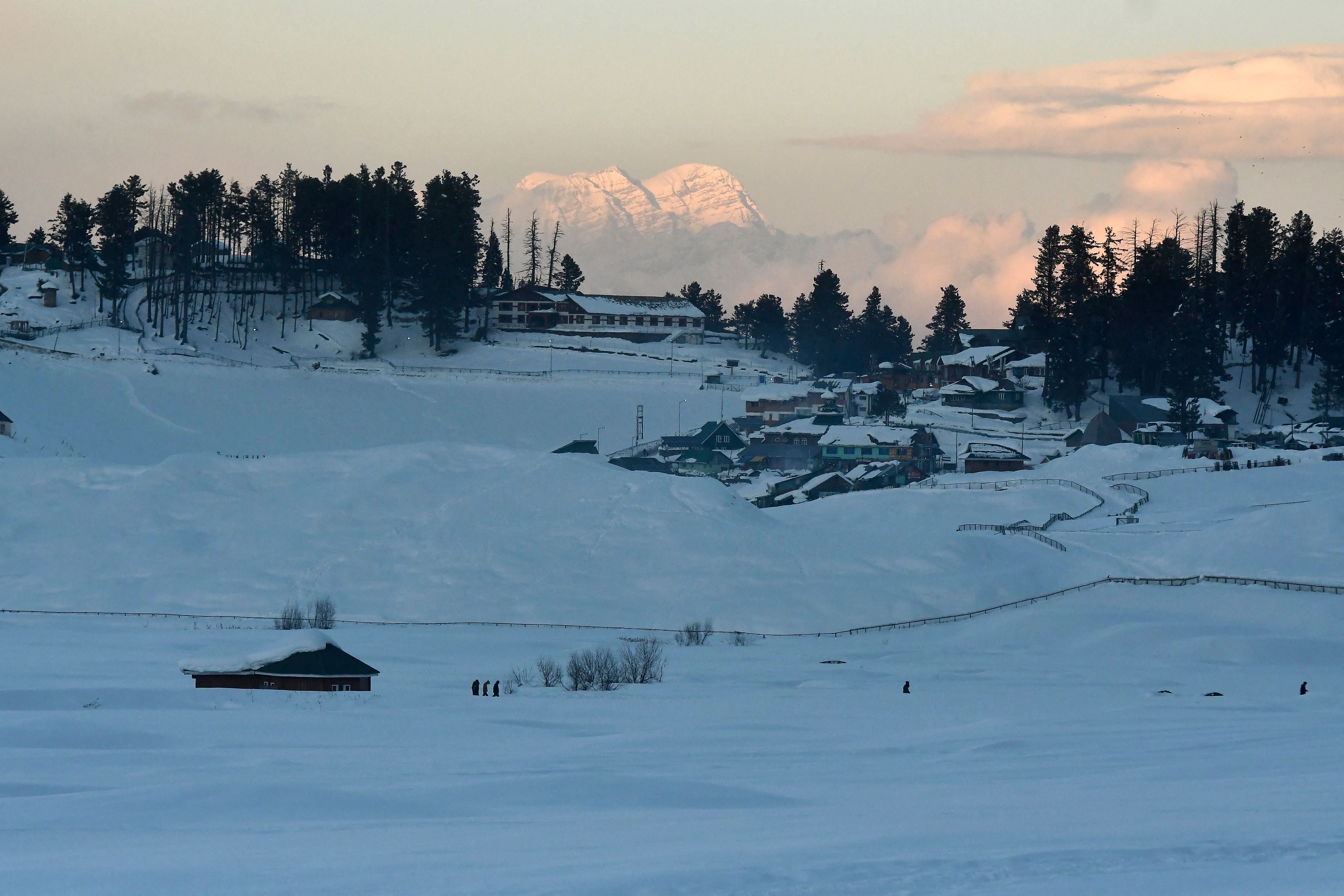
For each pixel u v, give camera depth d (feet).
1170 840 144.46
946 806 179.01
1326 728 291.58
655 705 355.36
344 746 267.59
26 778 214.48
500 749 264.31
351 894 123.24
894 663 477.36
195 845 151.43
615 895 121.80
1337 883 122.52
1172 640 511.81
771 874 128.36
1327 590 560.20
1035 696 381.81
